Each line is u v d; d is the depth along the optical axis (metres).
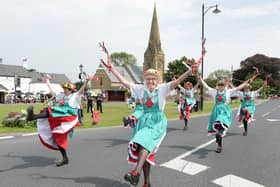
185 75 3.31
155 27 71.25
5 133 8.63
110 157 5.50
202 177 4.17
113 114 17.56
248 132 9.38
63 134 4.70
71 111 4.73
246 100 8.65
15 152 5.90
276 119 14.29
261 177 4.19
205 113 19.06
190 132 9.32
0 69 47.97
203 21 21.69
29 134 8.52
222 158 5.43
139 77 64.69
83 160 5.23
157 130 3.38
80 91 4.75
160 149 6.31
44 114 4.50
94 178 4.12
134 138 3.15
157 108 3.52
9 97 36.06
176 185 3.80
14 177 4.12
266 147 6.62
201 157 5.51
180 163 5.00
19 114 10.32
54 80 58.72
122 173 4.39
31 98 37.84
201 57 3.33
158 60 70.69
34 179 4.04
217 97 6.42
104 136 8.30
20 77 50.25
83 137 8.10
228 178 4.12
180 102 10.29
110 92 55.12
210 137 8.18
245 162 5.12
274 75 71.62
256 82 50.59
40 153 5.82
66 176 4.20
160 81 3.70
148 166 3.42
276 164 4.98
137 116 3.63
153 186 3.76
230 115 6.37
